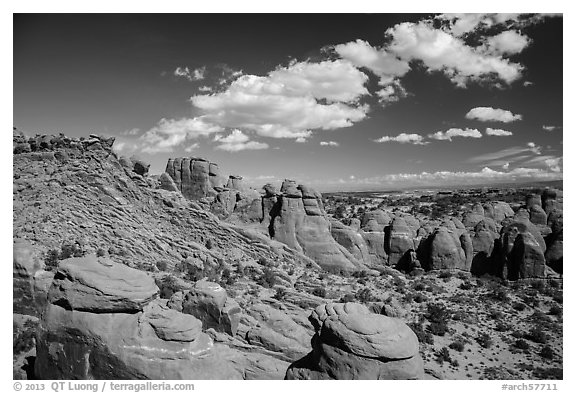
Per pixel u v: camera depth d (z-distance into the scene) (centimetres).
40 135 4462
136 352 1939
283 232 4956
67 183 4066
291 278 4266
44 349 2047
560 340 3497
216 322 2878
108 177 4269
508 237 4972
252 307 3225
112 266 2167
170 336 1995
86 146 4350
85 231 3797
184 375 1952
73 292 2034
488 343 3412
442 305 4081
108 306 2009
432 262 5116
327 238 5003
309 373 1928
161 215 4434
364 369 1784
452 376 2864
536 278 4647
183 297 2995
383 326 1867
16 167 4106
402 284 4588
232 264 4278
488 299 4297
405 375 1784
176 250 4159
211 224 4584
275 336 2848
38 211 3741
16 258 2856
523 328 3706
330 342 1889
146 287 2130
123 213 4141
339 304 2073
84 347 1978
